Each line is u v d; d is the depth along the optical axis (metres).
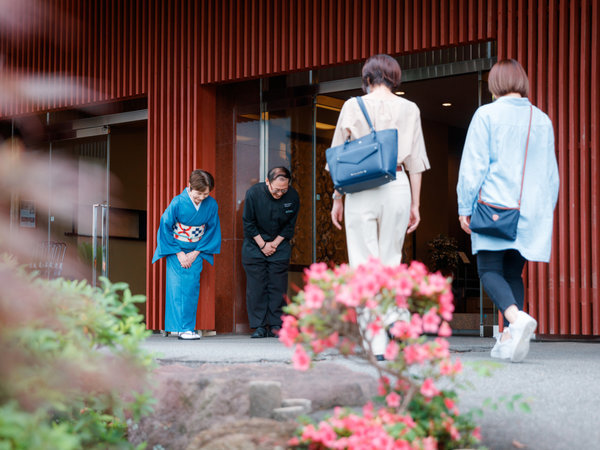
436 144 12.04
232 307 7.24
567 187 5.51
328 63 6.72
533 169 3.63
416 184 3.68
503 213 3.53
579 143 5.50
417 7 6.24
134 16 7.97
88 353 1.79
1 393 1.11
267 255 6.57
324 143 7.07
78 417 2.29
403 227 3.65
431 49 6.26
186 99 7.50
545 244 3.60
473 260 11.25
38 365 1.23
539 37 5.61
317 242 7.04
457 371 1.94
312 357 1.99
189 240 6.50
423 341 1.97
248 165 7.30
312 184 7.02
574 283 5.44
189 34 7.50
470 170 3.60
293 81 7.10
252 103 7.32
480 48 6.21
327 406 2.38
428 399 2.04
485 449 2.01
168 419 2.51
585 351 4.41
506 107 3.64
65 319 1.67
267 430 2.15
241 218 7.30
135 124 8.35
